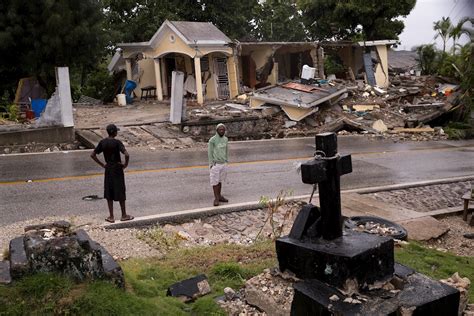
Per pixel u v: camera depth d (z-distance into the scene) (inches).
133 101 1169.4
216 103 1059.9
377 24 1461.6
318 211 200.5
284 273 207.6
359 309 167.2
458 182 573.6
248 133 881.5
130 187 482.6
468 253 362.6
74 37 944.9
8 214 384.2
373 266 183.6
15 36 915.4
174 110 805.2
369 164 651.5
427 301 175.5
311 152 701.9
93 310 180.7
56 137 664.4
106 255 214.7
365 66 1278.3
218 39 1095.0
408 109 1047.0
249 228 387.9
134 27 1309.1
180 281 235.0
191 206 424.2
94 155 360.2
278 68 1307.8
